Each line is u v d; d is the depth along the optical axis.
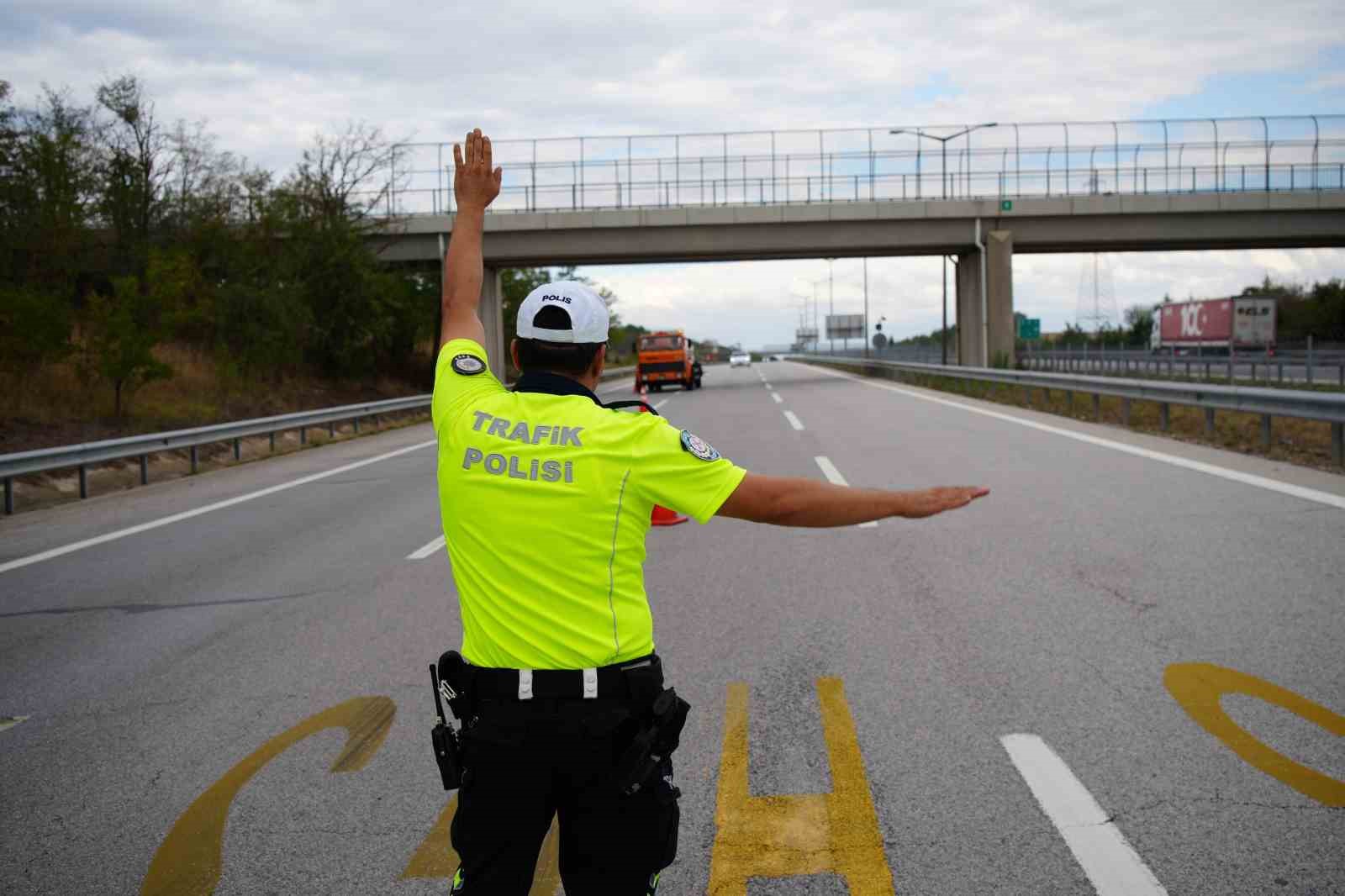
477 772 2.35
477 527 2.45
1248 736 4.57
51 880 3.79
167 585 8.76
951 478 12.54
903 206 45.28
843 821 3.98
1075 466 13.14
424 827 4.13
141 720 5.47
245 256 36.38
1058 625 6.42
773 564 8.66
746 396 36.22
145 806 4.41
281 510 12.84
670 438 2.45
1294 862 3.51
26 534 11.72
